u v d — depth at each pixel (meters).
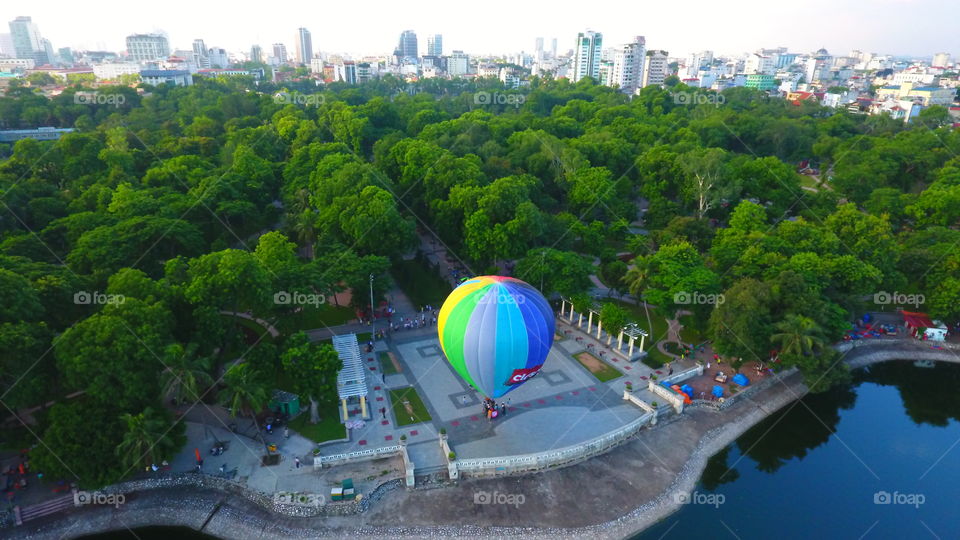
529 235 106.56
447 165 130.25
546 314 70.94
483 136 185.25
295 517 60.09
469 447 69.06
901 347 98.69
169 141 163.88
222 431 70.31
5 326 57.09
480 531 59.56
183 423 64.12
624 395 80.00
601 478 67.31
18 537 56.81
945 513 65.69
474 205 112.44
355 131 185.88
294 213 121.12
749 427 78.44
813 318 81.81
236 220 121.06
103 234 90.06
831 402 86.00
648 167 151.88
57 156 139.75
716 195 134.88
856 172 153.12
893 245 104.25
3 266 73.38
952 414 84.88
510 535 59.25
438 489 64.50
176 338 69.50
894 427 81.19
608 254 110.69
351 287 92.12
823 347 77.88
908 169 163.88
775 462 72.88
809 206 137.12
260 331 91.44
